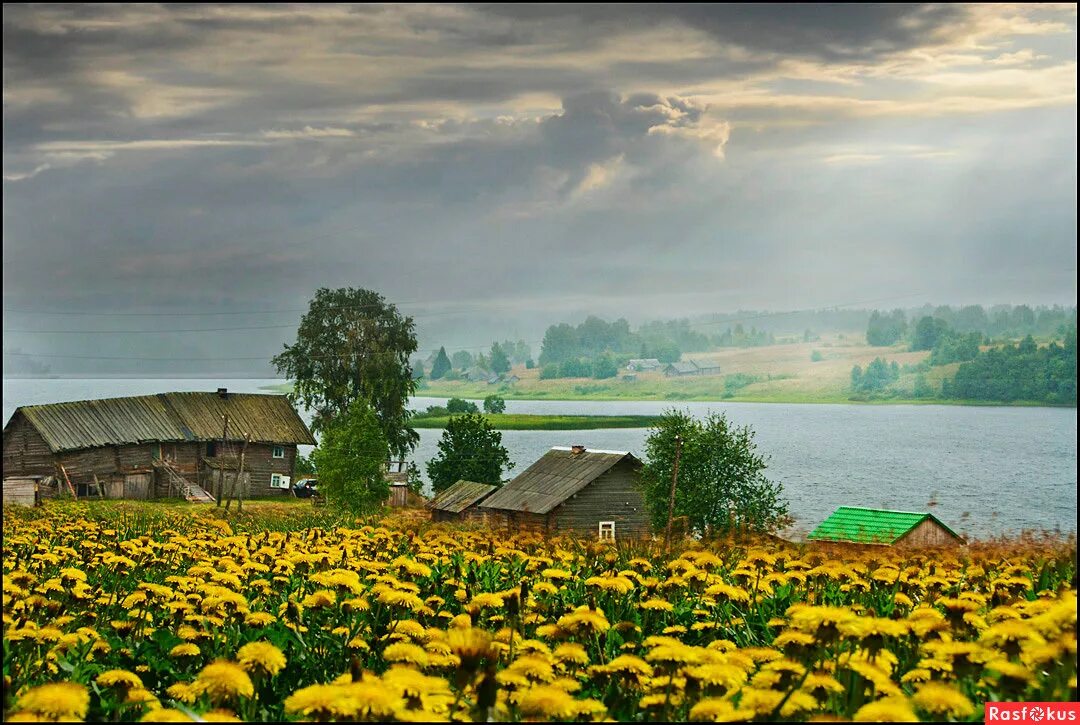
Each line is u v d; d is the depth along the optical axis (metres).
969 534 46.66
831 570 11.55
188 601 10.33
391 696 5.69
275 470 79.25
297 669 8.55
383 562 13.00
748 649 7.84
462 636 6.29
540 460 59.59
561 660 7.47
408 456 125.81
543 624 9.76
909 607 10.41
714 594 10.33
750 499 41.78
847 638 7.15
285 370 85.19
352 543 15.22
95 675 8.66
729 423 43.69
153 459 74.00
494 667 6.11
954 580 11.75
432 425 182.38
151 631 10.12
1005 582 10.98
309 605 9.55
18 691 7.62
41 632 8.77
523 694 6.39
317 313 85.94
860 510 38.47
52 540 18.61
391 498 80.00
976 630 8.29
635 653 8.53
